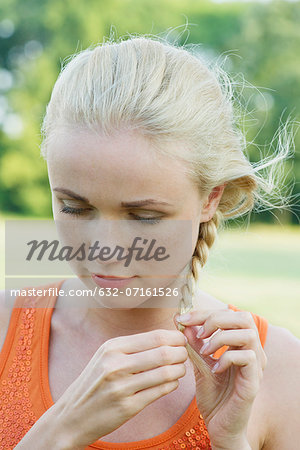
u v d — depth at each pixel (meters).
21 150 14.85
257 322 1.20
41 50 16.66
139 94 0.87
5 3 16.48
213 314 0.97
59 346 1.16
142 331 1.13
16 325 1.17
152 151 0.86
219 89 1.07
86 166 0.85
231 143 1.08
